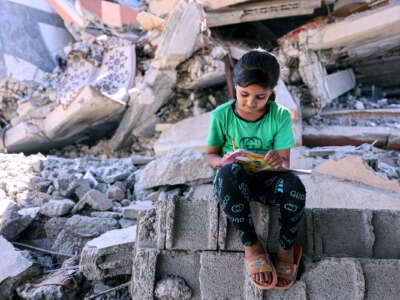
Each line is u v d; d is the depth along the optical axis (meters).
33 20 8.21
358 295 1.50
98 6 6.47
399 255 1.63
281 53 4.84
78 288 2.21
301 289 1.52
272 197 1.54
